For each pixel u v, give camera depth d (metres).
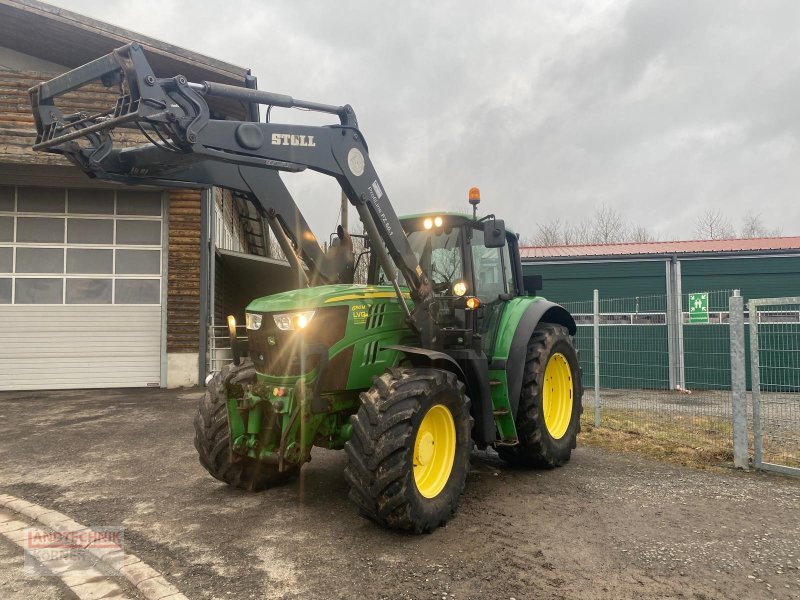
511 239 5.60
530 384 4.79
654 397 9.78
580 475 4.80
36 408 8.23
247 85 3.96
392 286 4.37
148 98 2.93
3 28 9.36
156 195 10.93
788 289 11.42
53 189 10.70
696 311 7.16
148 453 5.57
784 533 3.46
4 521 3.86
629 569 2.97
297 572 2.96
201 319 10.80
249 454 3.99
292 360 3.64
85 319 10.66
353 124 3.98
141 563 3.07
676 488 4.40
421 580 2.86
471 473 4.86
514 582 2.83
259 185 4.07
